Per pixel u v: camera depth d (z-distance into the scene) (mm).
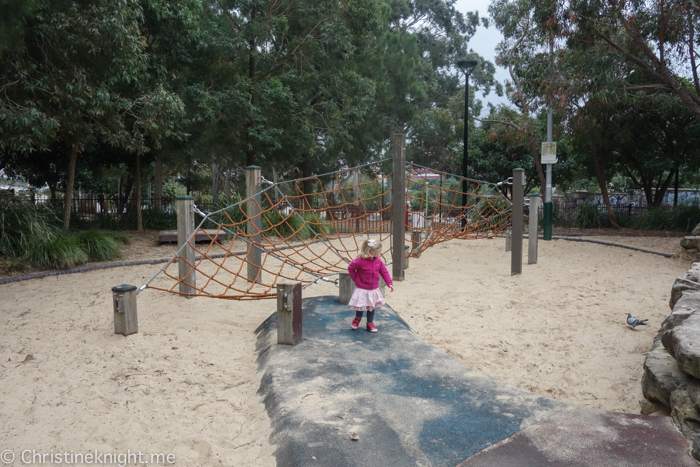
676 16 12758
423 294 8430
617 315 7039
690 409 3271
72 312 6746
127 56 10078
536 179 24031
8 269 9273
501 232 16719
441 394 3918
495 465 2889
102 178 25156
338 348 5055
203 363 4938
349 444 3148
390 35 24219
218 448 3287
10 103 8953
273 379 4234
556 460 2926
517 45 18422
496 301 7973
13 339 5566
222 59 16203
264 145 17812
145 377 4500
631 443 3111
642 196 26406
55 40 9250
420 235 12289
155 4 11430
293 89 17453
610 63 13172
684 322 4020
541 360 5441
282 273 10086
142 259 11156
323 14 16859
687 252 11570
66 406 3910
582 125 16391
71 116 10133
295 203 20203
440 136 30266
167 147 17047
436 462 2936
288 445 3162
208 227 15953
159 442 3355
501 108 21891
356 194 34156
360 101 18031
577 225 19875
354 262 5605
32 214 10711
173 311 6891
